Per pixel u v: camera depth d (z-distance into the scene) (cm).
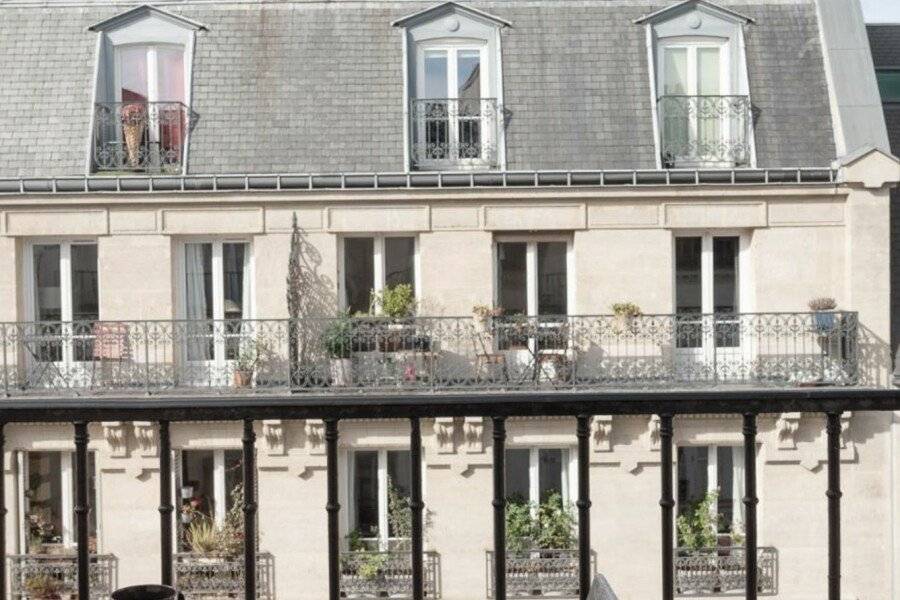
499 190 2047
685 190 2055
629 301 2067
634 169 2055
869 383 2042
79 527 432
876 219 2042
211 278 2105
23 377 2058
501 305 2105
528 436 2006
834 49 2162
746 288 2106
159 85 2153
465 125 2120
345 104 2125
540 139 2102
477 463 2011
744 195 2058
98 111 2106
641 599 2030
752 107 2134
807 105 2145
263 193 2045
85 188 2042
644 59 2161
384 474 2047
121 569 2016
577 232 2066
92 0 2211
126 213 2056
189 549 2047
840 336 2023
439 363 2041
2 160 2086
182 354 2077
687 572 2017
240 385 2030
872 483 2027
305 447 2011
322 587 2022
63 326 2078
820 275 2070
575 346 2042
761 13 2214
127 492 2012
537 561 2025
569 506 2041
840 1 2203
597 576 392
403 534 2041
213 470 2052
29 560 2006
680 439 2009
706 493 2050
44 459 2042
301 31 2172
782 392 424
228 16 2181
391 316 2025
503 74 2134
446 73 2144
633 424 2012
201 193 2044
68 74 2150
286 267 2066
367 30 2177
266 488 2012
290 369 2012
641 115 2122
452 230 2061
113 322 2039
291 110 2119
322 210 2058
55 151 2095
